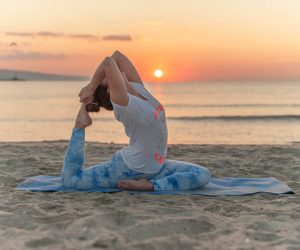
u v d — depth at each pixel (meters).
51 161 6.95
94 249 2.96
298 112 34.16
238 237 3.22
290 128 21.61
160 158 4.59
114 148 9.14
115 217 3.61
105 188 4.68
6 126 23.61
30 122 25.92
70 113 32.62
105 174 4.62
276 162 6.91
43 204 4.09
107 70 4.28
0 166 6.37
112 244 3.04
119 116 4.40
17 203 4.17
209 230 3.38
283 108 39.06
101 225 3.41
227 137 18.25
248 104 44.56
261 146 9.98
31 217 3.65
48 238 3.14
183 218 3.58
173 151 8.64
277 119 26.08
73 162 4.67
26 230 3.35
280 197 4.57
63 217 3.65
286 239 3.18
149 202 4.18
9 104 44.56
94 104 4.63
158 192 4.52
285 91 84.31
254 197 4.52
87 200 4.25
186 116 28.70
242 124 23.69
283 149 8.99
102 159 7.46
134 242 3.09
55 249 2.96
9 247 2.99
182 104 44.59
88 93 4.52
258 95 66.50
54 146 9.48
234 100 51.84
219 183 5.07
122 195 4.44
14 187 5.01
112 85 4.25
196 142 16.47
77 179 4.65
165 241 3.09
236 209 4.00
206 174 4.72
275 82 173.88
